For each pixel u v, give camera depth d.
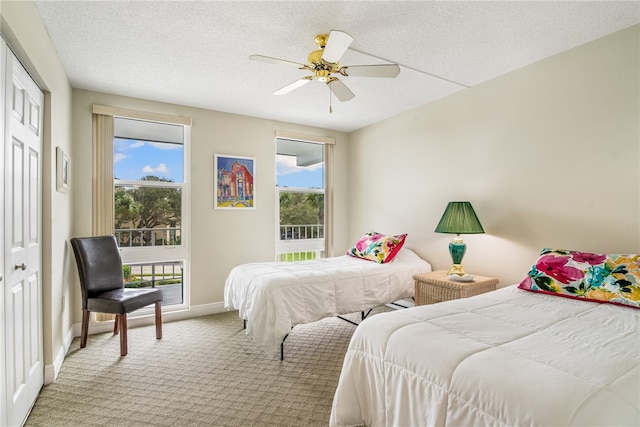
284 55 2.55
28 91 1.92
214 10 1.98
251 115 4.07
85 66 2.71
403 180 3.97
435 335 1.42
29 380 1.91
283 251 4.39
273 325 2.49
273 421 1.84
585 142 2.39
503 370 1.11
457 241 2.96
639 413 0.93
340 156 4.82
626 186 2.19
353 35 2.26
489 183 3.03
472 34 2.26
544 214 2.63
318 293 2.75
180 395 2.11
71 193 3.03
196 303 3.74
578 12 2.02
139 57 2.57
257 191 4.14
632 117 2.16
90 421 1.83
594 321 1.59
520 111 2.79
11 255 1.66
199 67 2.75
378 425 1.45
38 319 2.09
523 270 2.77
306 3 1.92
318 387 2.21
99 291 2.87
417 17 2.06
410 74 2.91
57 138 2.45
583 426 0.88
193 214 3.73
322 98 3.50
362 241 3.84
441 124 3.49
